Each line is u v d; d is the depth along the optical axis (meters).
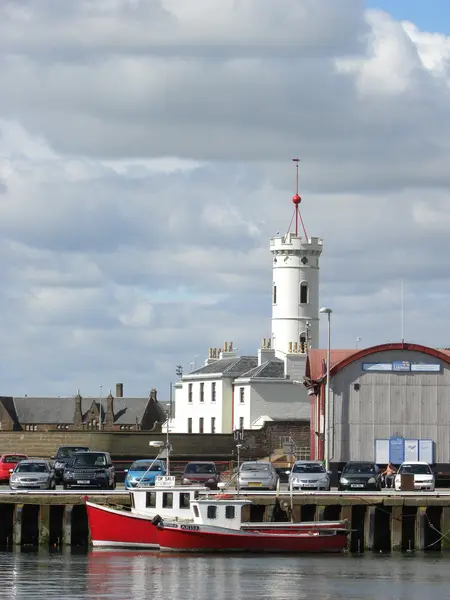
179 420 176.88
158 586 67.50
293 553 79.00
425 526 83.00
